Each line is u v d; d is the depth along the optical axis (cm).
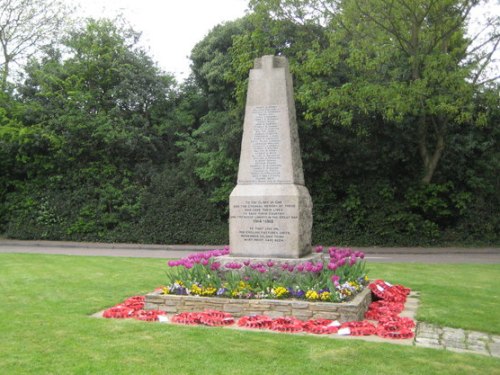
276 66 1018
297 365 560
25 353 598
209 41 2803
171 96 3148
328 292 800
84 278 1262
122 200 2798
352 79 2177
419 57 1989
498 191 2547
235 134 2388
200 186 2891
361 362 573
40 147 2847
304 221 988
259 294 823
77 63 2936
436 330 759
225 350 612
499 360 598
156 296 846
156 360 574
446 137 2444
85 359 577
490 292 1090
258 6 2108
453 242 2473
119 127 2817
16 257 1809
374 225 2488
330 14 2070
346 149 2425
